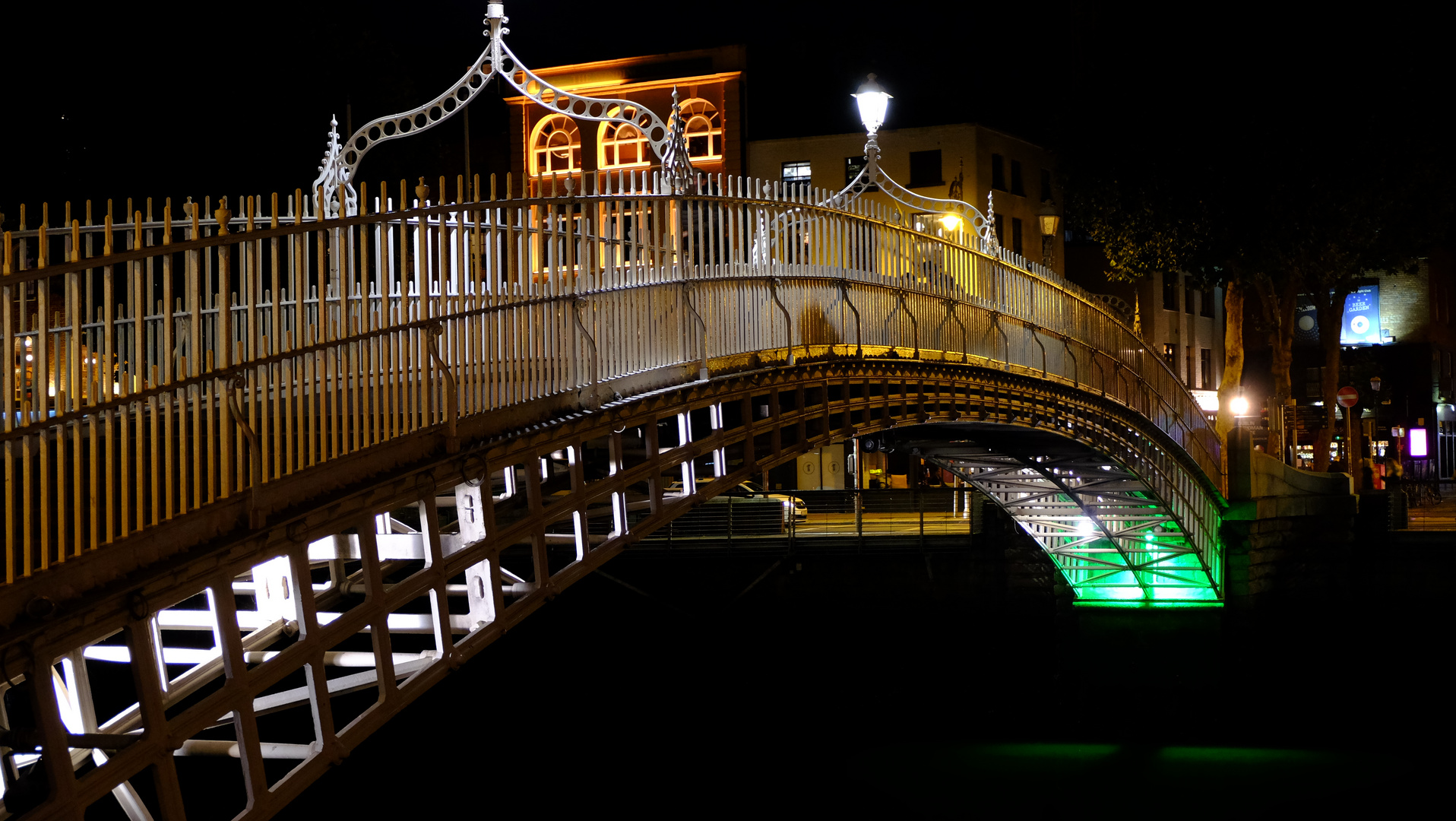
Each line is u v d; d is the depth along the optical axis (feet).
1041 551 112.88
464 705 97.81
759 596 112.78
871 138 68.28
